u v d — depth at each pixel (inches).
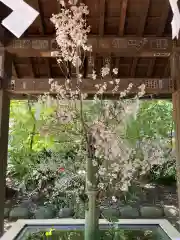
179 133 116.5
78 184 71.9
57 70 155.1
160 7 115.9
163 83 119.9
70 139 74.6
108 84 115.1
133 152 67.5
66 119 69.4
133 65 150.6
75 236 99.5
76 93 70.4
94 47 121.6
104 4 111.9
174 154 111.8
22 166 125.5
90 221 69.6
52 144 93.7
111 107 68.7
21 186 132.3
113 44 122.0
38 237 100.6
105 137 64.5
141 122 82.3
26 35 122.8
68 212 141.7
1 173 112.3
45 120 81.4
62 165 74.8
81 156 72.8
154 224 114.3
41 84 118.7
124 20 117.2
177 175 101.6
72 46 68.5
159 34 123.3
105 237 87.3
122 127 72.5
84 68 142.0
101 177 68.2
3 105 116.1
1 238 97.7
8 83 119.1
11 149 137.7
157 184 179.0
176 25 35.3
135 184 86.3
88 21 120.8
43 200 168.9
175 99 120.6
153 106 149.7
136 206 166.1
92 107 73.4
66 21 71.0
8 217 162.6
